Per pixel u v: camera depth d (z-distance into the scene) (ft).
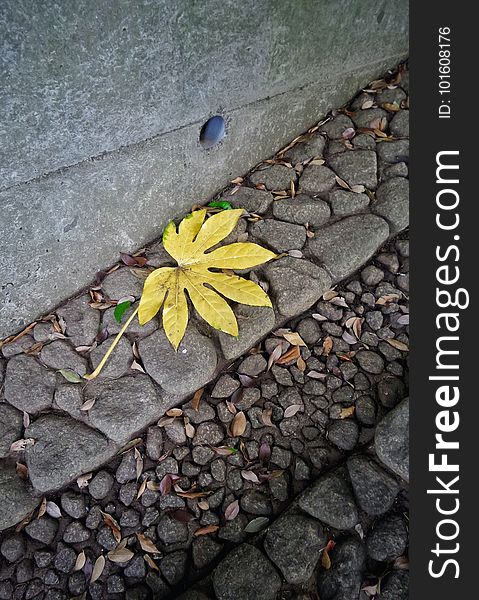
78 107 2.47
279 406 2.84
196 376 2.76
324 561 2.41
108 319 2.99
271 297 3.01
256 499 2.59
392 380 2.86
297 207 3.33
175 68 2.69
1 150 2.35
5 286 2.81
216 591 2.31
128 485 2.64
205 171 3.29
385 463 2.54
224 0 2.62
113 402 2.72
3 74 2.16
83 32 2.27
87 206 2.85
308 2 3.01
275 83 3.26
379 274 3.18
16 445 2.67
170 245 2.95
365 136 3.66
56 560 2.47
